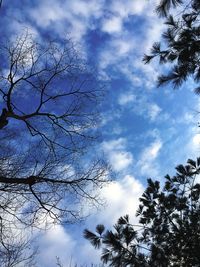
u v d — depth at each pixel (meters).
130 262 7.41
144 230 8.29
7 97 7.41
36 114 7.99
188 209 8.61
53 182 7.57
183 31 6.29
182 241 7.85
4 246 7.78
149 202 8.95
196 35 6.24
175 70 7.05
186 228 7.98
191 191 9.00
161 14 5.89
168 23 6.52
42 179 7.36
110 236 7.59
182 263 7.80
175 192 9.00
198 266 7.47
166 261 7.61
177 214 8.69
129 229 7.96
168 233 8.15
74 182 8.05
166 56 7.05
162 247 7.93
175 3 5.77
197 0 5.83
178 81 7.05
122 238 7.74
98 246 7.61
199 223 8.12
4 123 7.34
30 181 7.10
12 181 6.94
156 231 8.20
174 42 6.55
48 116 8.27
